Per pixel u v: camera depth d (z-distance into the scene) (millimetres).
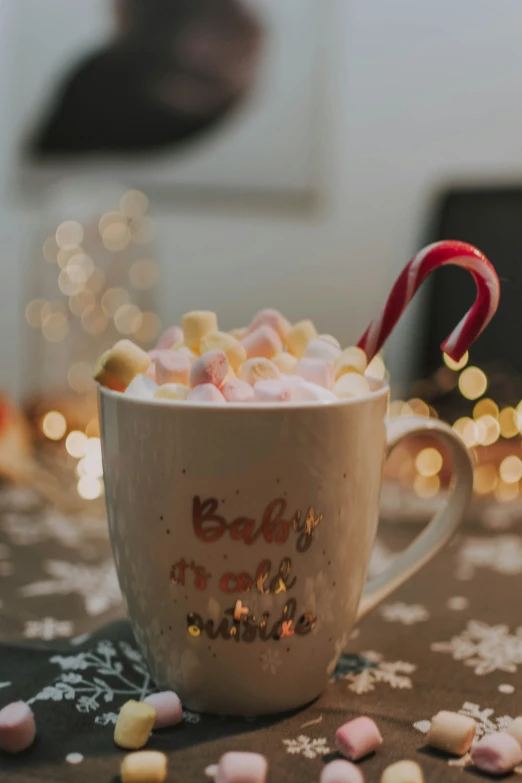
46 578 473
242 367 368
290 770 329
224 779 314
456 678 385
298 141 1285
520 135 1231
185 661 361
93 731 350
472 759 332
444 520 407
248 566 350
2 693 370
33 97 1350
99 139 1338
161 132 1317
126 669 391
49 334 1315
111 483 365
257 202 1318
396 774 316
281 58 1268
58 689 374
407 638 417
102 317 1271
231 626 354
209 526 348
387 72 1259
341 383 367
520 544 518
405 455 663
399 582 399
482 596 456
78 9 1306
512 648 408
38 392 1274
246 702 361
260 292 1346
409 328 1045
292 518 349
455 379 948
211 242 1341
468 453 400
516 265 999
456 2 1225
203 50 1282
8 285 1402
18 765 330
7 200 1390
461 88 1242
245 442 343
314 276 1325
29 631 421
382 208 1292
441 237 1046
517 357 978
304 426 344
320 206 1306
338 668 394
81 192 1330
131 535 361
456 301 1013
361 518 365
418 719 358
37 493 609
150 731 345
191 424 343
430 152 1267
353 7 1253
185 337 391
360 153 1284
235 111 1293
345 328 1328
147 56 1297
